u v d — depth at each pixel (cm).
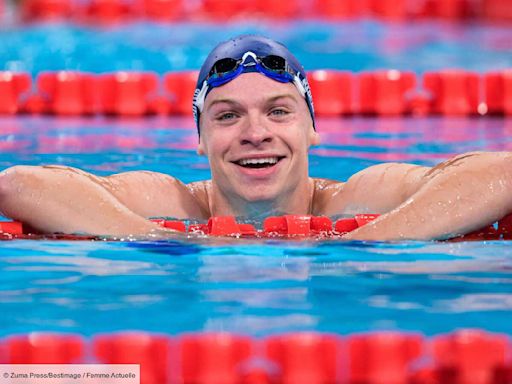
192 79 2544
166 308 955
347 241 1173
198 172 1733
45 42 3375
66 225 1206
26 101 2541
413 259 1110
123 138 2119
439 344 896
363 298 984
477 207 1164
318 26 3644
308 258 1114
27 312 945
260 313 944
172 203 1303
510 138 2092
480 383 895
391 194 1262
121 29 3594
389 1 3875
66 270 1076
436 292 1002
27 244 1188
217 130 1175
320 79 2528
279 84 1162
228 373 891
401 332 905
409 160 1847
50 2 3862
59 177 1235
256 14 3784
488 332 906
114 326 914
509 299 982
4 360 892
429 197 1182
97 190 1234
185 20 3741
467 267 1082
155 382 886
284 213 1229
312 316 936
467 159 1220
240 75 1159
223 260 1109
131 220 1210
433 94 2531
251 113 1152
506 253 1137
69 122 2380
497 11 3884
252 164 1183
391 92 2533
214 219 1200
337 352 893
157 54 3144
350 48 3262
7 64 3025
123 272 1068
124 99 2533
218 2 3784
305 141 1202
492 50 3244
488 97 2511
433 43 3381
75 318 930
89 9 3853
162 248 1159
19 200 1214
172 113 2531
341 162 1834
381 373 897
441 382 901
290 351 891
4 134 2164
